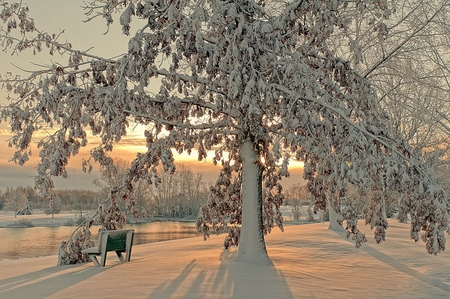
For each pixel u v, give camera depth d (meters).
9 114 11.19
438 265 11.34
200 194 65.25
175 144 12.30
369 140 10.04
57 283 8.42
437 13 15.86
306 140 10.34
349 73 11.98
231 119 11.96
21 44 11.62
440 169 22.22
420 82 17.53
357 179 9.24
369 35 16.44
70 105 11.43
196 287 7.55
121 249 11.82
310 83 9.87
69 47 11.98
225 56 9.55
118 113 10.30
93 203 77.81
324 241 16.52
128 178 12.65
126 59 10.02
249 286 7.73
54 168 10.68
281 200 14.25
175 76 10.96
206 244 17.03
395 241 16.97
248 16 10.59
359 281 8.88
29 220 63.66
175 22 9.86
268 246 15.26
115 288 7.53
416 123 21.28
